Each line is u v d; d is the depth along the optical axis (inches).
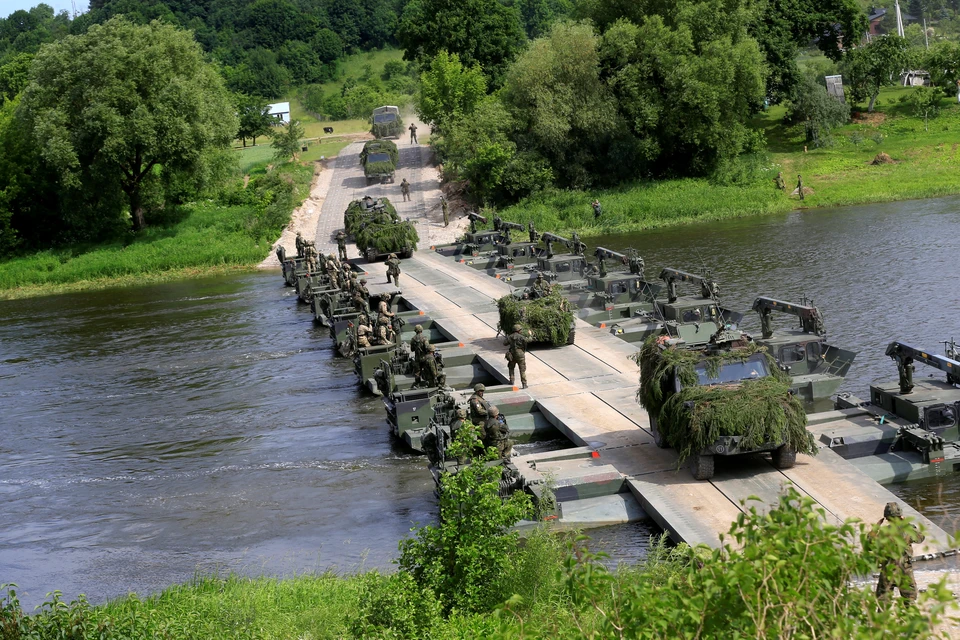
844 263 1557.6
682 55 2529.5
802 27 2987.2
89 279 2170.3
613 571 560.7
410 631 449.1
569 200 2429.9
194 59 2443.4
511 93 2655.0
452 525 504.7
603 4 2802.7
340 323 1286.9
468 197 2556.6
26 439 1008.2
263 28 5935.0
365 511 736.3
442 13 3201.3
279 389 1123.9
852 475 645.9
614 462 716.0
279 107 4557.1
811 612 261.7
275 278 2003.0
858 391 904.9
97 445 968.3
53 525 762.8
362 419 978.1
